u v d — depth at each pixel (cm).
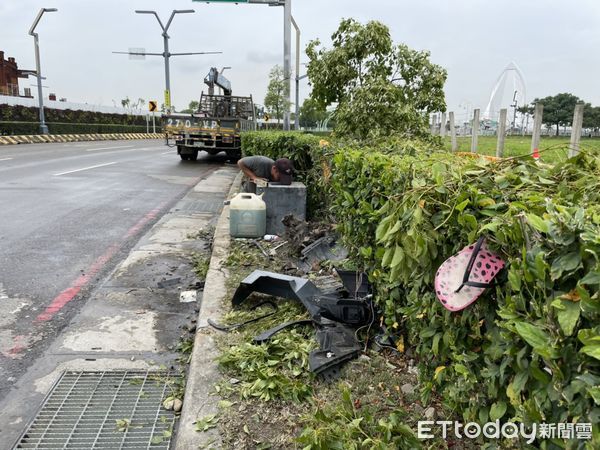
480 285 164
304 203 613
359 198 339
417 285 221
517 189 176
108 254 565
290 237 520
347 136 723
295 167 783
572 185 172
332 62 778
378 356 281
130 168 1519
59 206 830
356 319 315
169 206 892
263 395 249
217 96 1922
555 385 125
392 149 416
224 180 1320
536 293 137
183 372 306
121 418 258
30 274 483
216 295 390
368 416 211
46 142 2792
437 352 209
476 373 185
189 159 1936
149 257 555
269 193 608
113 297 431
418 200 200
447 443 207
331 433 206
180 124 1748
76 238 630
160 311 404
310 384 259
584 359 118
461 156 285
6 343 340
